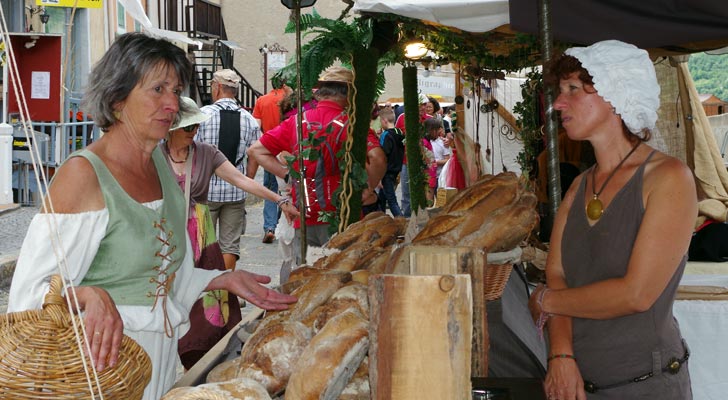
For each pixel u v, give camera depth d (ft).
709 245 16.90
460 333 4.82
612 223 6.92
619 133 7.00
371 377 4.92
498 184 8.05
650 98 6.74
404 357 4.81
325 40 14.14
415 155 20.25
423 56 19.27
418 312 4.79
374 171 17.51
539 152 21.90
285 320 6.55
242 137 22.11
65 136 38.32
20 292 6.20
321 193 15.71
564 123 7.14
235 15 89.25
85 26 49.57
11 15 45.68
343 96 15.89
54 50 36.86
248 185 15.42
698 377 12.31
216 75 22.81
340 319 5.72
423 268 6.31
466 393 4.86
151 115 6.94
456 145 25.35
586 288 6.95
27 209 38.99
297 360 5.85
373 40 15.05
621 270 6.89
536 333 9.84
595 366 7.15
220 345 8.04
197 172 13.69
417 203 20.33
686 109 22.08
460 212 7.80
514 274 10.52
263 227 38.34
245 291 7.93
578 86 6.98
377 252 7.86
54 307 5.32
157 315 7.06
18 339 5.16
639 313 6.96
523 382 5.94
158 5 65.77
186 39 28.91
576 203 7.28
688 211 6.68
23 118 5.25
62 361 5.16
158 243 7.06
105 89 6.84
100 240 6.68
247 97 80.94
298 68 13.15
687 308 12.39
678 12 14.02
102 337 5.50
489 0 15.10
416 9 14.69
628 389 7.02
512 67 20.83
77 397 5.16
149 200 7.12
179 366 17.35
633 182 6.86
